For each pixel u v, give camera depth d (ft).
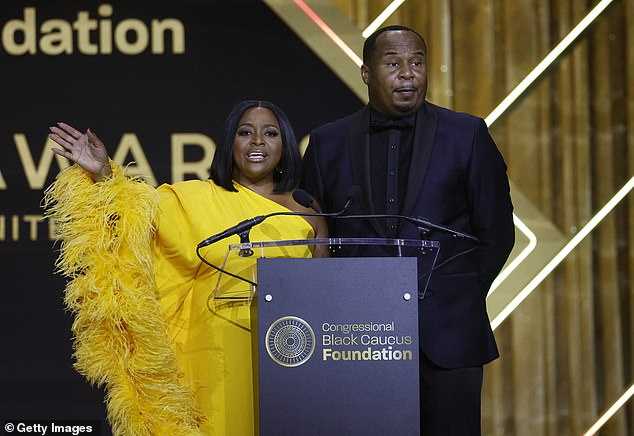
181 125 28.66
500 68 29.14
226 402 18.85
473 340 19.67
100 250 18.13
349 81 28.60
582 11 29.19
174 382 18.72
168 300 19.48
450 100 29.07
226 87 28.68
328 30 28.71
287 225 19.76
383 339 15.99
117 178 18.31
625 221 29.17
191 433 18.39
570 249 29.09
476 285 20.13
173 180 28.63
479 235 20.34
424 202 19.93
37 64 28.66
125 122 28.66
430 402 19.69
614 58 29.22
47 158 28.55
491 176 20.35
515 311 29.01
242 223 17.35
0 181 28.45
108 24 28.73
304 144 28.53
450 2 29.09
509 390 29.04
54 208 18.37
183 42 28.76
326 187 20.98
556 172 29.17
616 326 29.07
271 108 20.53
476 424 19.81
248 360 18.85
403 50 20.16
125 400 18.39
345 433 15.89
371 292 16.05
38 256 28.37
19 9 28.71
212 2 28.73
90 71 28.68
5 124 28.58
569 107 29.17
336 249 20.21
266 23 28.73
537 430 28.96
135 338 18.33
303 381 15.89
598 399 29.09
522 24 29.17
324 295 15.99
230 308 18.99
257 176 20.20
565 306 29.12
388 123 20.47
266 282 15.97
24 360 28.30
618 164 29.22
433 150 20.26
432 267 19.56
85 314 18.29
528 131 29.14
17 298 28.35
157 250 19.43
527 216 29.09
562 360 29.12
